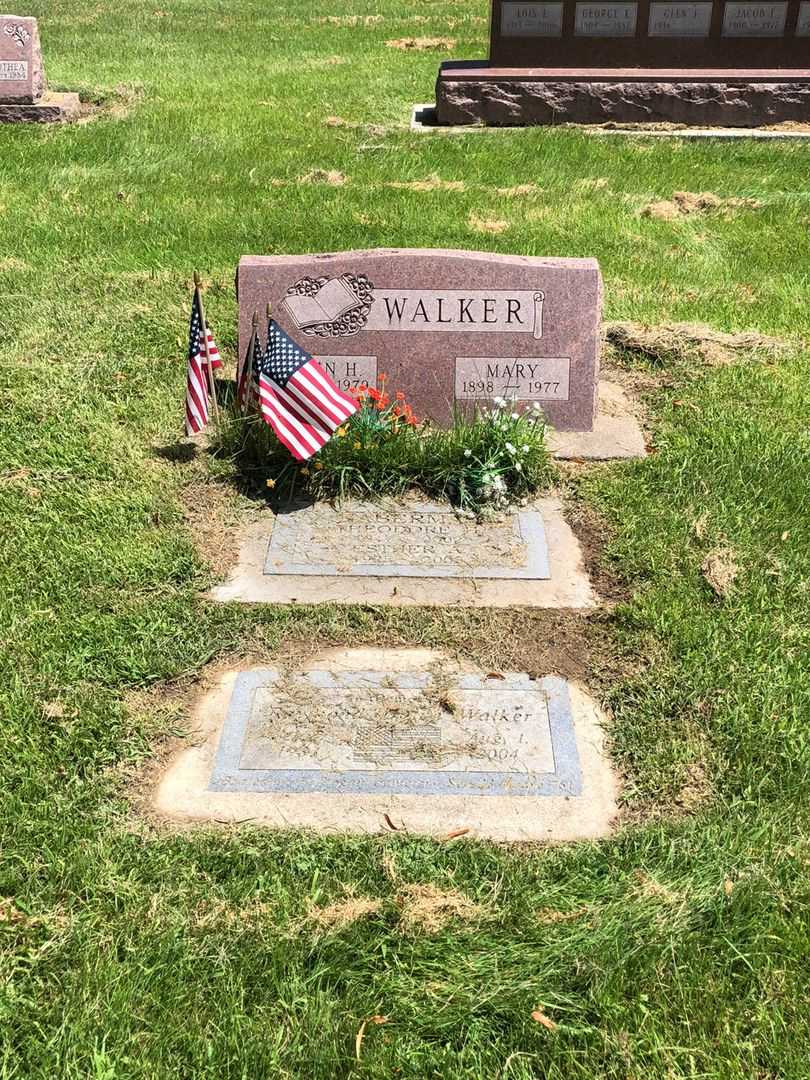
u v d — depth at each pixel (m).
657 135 5.58
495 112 5.81
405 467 2.61
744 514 2.53
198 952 1.52
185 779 1.82
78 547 2.38
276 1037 1.41
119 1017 1.43
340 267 2.78
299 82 6.62
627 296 3.67
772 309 3.61
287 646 2.13
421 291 2.79
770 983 1.49
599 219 4.33
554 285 2.78
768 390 3.07
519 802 1.78
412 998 1.47
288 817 1.75
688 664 2.06
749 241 4.19
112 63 7.00
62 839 1.68
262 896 1.61
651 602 2.23
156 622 2.16
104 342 3.29
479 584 2.31
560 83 5.77
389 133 5.52
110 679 2.01
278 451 2.66
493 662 2.09
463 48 7.88
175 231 4.14
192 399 2.66
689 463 2.72
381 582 2.31
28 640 2.08
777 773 1.83
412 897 1.61
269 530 2.48
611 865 1.66
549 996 1.46
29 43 5.67
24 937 1.53
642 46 5.88
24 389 3.01
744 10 5.78
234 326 3.39
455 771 1.83
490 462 2.58
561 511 2.59
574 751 1.88
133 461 2.70
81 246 4.02
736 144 5.41
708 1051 1.41
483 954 1.53
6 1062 1.38
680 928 1.55
